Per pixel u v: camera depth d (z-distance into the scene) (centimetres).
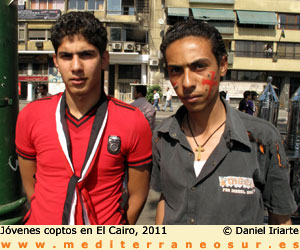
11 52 183
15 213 191
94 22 142
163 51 134
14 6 184
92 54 142
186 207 129
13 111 188
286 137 327
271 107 416
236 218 122
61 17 144
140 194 169
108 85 2184
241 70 2175
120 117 152
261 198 131
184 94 128
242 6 2088
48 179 148
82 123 149
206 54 124
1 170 183
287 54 2150
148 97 1930
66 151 144
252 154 126
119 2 2030
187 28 125
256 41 2123
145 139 158
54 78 2131
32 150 162
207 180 127
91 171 145
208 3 2064
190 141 140
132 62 2097
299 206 273
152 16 2081
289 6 2116
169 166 136
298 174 279
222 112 140
